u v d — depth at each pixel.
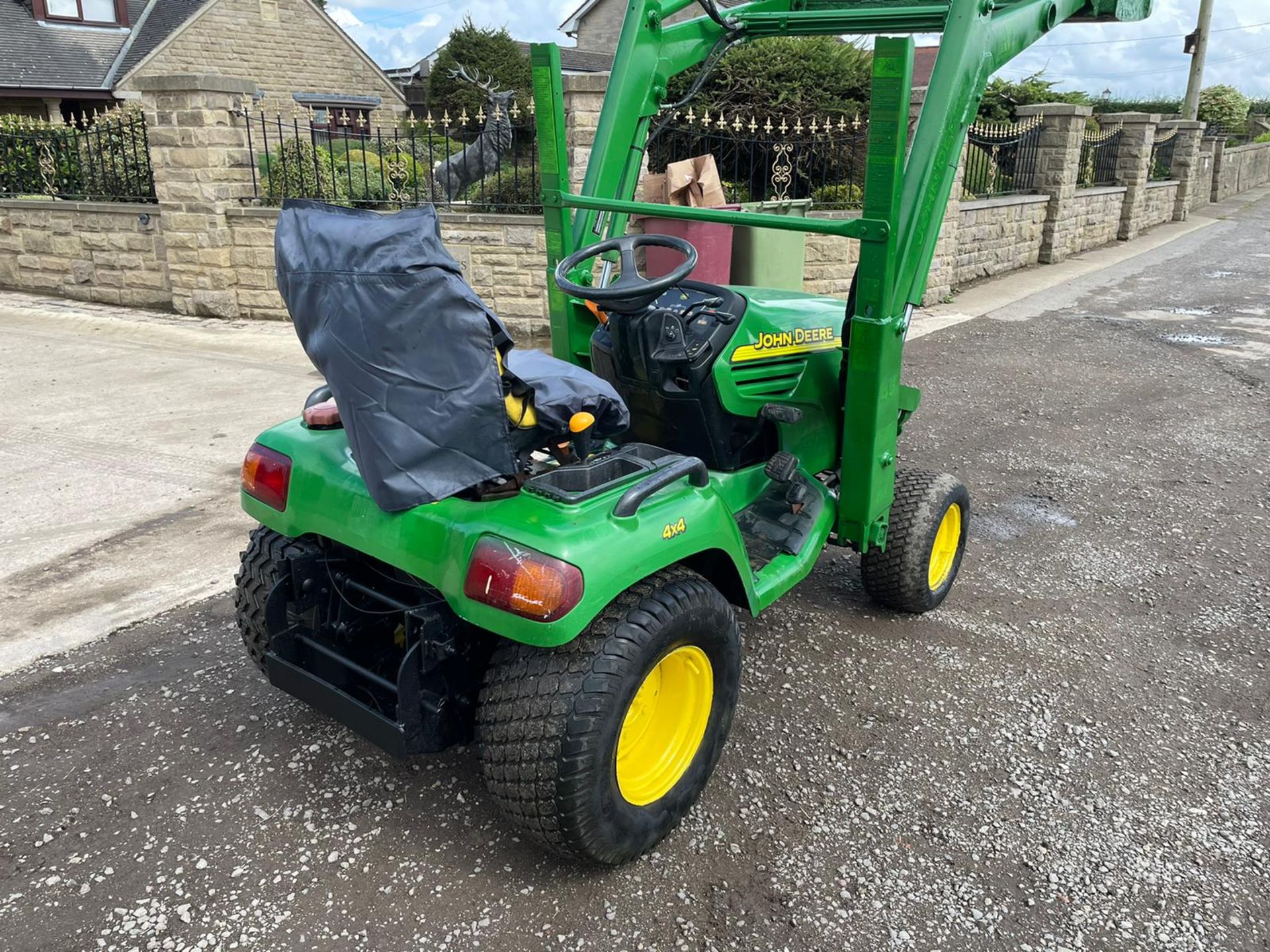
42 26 20.08
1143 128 16.88
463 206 9.02
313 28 23.48
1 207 10.54
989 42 3.09
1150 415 6.95
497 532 2.20
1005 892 2.44
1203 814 2.75
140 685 3.31
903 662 3.56
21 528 4.52
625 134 3.64
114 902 2.36
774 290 3.88
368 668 2.76
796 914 2.36
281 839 2.60
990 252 13.02
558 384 2.46
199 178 9.05
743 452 3.37
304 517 2.64
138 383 7.09
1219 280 12.91
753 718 3.19
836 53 10.72
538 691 2.20
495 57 24.95
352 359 2.13
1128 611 4.00
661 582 2.39
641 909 2.37
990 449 6.17
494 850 2.57
